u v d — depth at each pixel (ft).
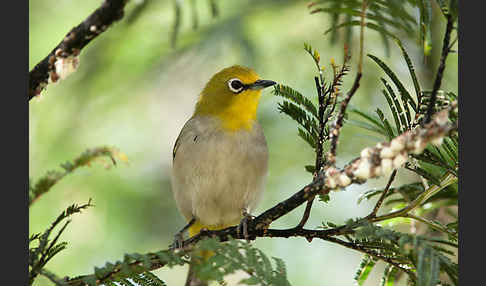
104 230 47.65
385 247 19.83
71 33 18.06
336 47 50.31
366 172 16.40
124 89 52.60
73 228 47.21
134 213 48.96
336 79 18.88
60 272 45.62
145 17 48.78
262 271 16.16
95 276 16.85
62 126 51.03
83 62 51.34
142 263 17.31
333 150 17.62
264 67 51.57
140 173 52.60
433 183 19.76
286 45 52.34
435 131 15.58
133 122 54.24
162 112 59.11
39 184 15.49
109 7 17.71
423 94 19.12
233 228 24.17
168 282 53.98
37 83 18.16
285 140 50.08
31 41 50.62
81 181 48.42
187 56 50.80
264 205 48.55
